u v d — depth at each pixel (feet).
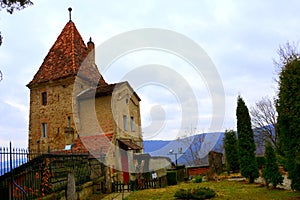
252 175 46.75
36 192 30.99
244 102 50.11
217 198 34.37
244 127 49.03
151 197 39.24
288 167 31.60
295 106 29.22
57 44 90.07
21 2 31.65
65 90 77.00
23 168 30.37
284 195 32.76
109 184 49.16
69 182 34.94
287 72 30.35
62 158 37.88
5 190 29.35
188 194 35.91
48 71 82.94
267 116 125.08
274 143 117.50
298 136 29.37
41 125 78.95
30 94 82.28
